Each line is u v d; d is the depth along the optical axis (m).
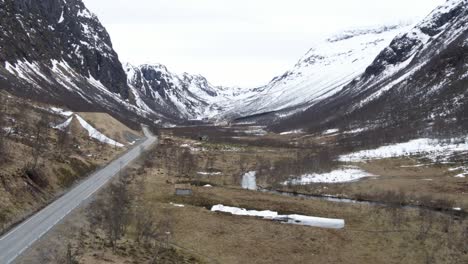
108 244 59.94
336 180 125.00
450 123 175.88
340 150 170.12
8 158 79.19
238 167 148.62
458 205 97.50
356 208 94.94
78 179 97.00
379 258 67.88
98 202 77.50
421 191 109.50
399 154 151.62
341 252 70.12
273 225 81.25
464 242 72.56
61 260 50.78
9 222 61.31
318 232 78.31
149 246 63.66
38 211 69.44
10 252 51.53
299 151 186.12
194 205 92.69
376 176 127.56
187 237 72.69
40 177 79.75
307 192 113.19
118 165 121.88
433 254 68.38
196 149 188.62
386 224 83.06
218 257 65.81
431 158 141.38
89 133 155.50
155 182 110.00
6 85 179.25
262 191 111.44
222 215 85.75
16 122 116.25
